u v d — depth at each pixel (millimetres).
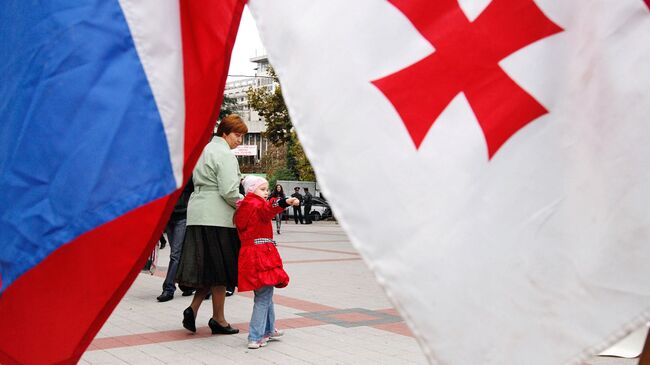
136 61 1754
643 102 1493
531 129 1523
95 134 1728
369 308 7793
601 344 1467
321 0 1569
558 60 1543
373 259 1494
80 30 1733
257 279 5617
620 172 1497
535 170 1512
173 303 8172
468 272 1479
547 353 1472
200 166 6152
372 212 1503
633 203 1485
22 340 1776
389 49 1545
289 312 7512
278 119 29594
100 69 1737
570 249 1496
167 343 5957
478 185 1498
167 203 1767
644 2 1508
